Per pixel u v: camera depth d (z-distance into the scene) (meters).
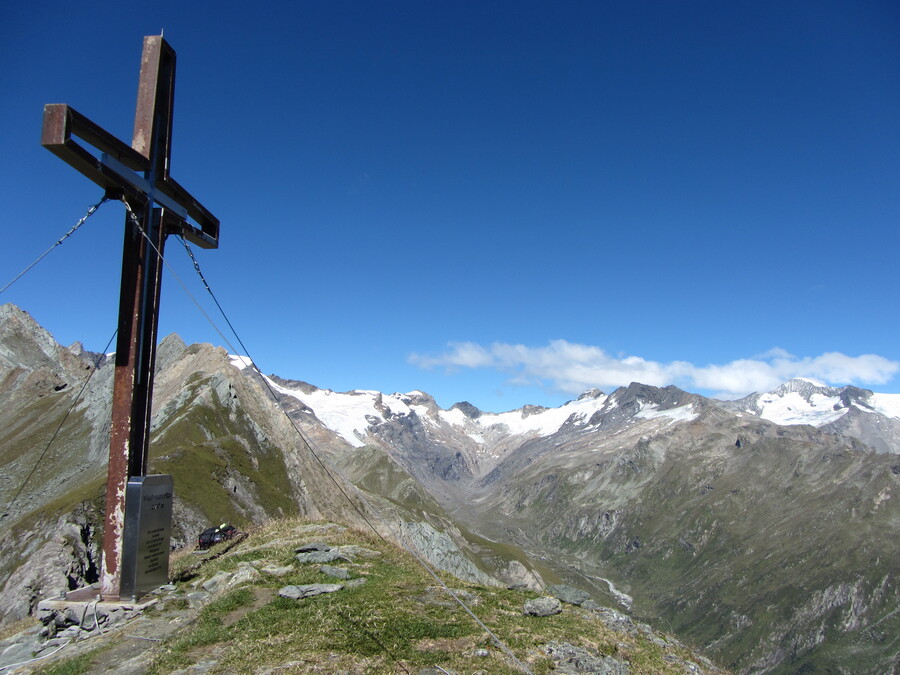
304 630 18.06
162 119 22.86
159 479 22.41
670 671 19.19
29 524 71.88
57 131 17.81
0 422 175.38
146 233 21.80
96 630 19.61
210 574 24.17
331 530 31.55
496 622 19.86
